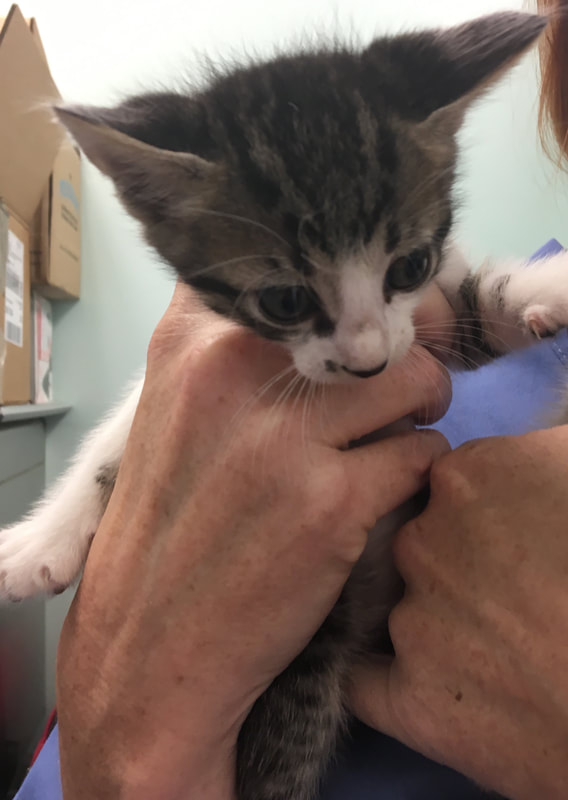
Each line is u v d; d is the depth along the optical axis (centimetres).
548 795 9
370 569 14
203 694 11
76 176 35
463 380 20
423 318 15
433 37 13
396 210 11
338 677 14
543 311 14
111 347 37
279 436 11
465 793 13
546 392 18
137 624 11
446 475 11
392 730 12
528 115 28
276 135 11
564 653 9
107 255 36
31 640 32
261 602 11
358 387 11
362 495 11
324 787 14
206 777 12
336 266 11
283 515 10
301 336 12
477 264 17
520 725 9
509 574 10
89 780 12
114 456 16
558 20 15
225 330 12
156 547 11
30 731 31
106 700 11
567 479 10
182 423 11
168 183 12
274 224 11
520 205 34
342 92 12
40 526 16
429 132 12
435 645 10
